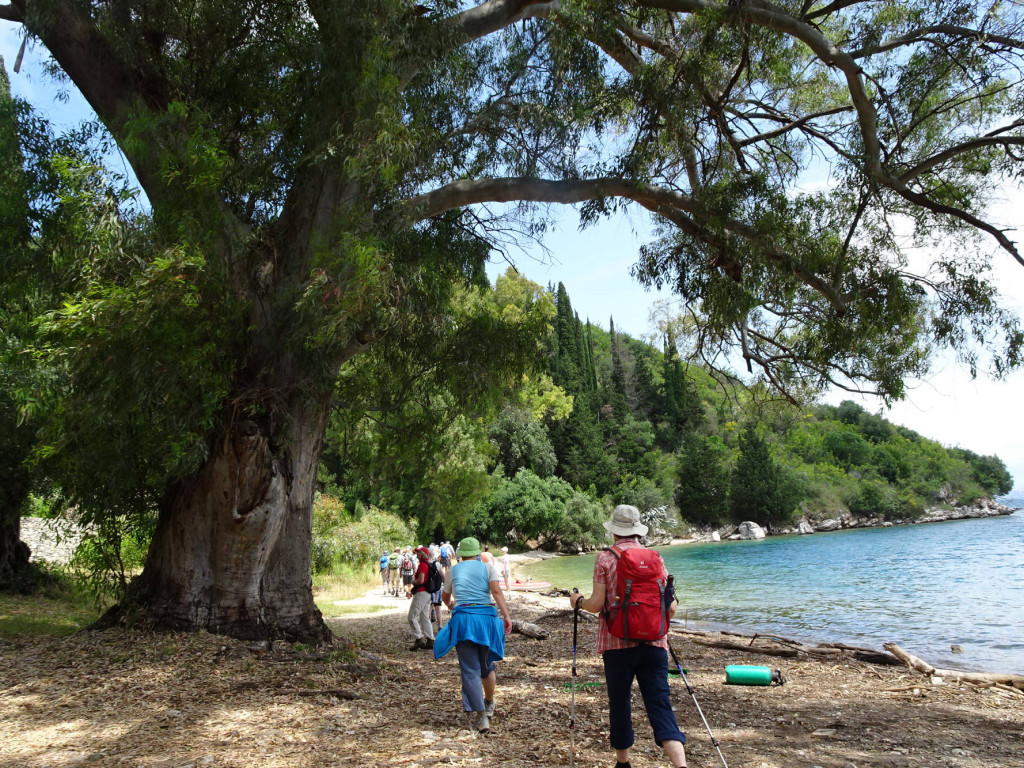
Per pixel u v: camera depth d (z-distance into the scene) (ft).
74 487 30.76
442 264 37.50
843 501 286.66
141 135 26.94
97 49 29.43
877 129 37.93
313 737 17.21
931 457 348.79
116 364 22.86
